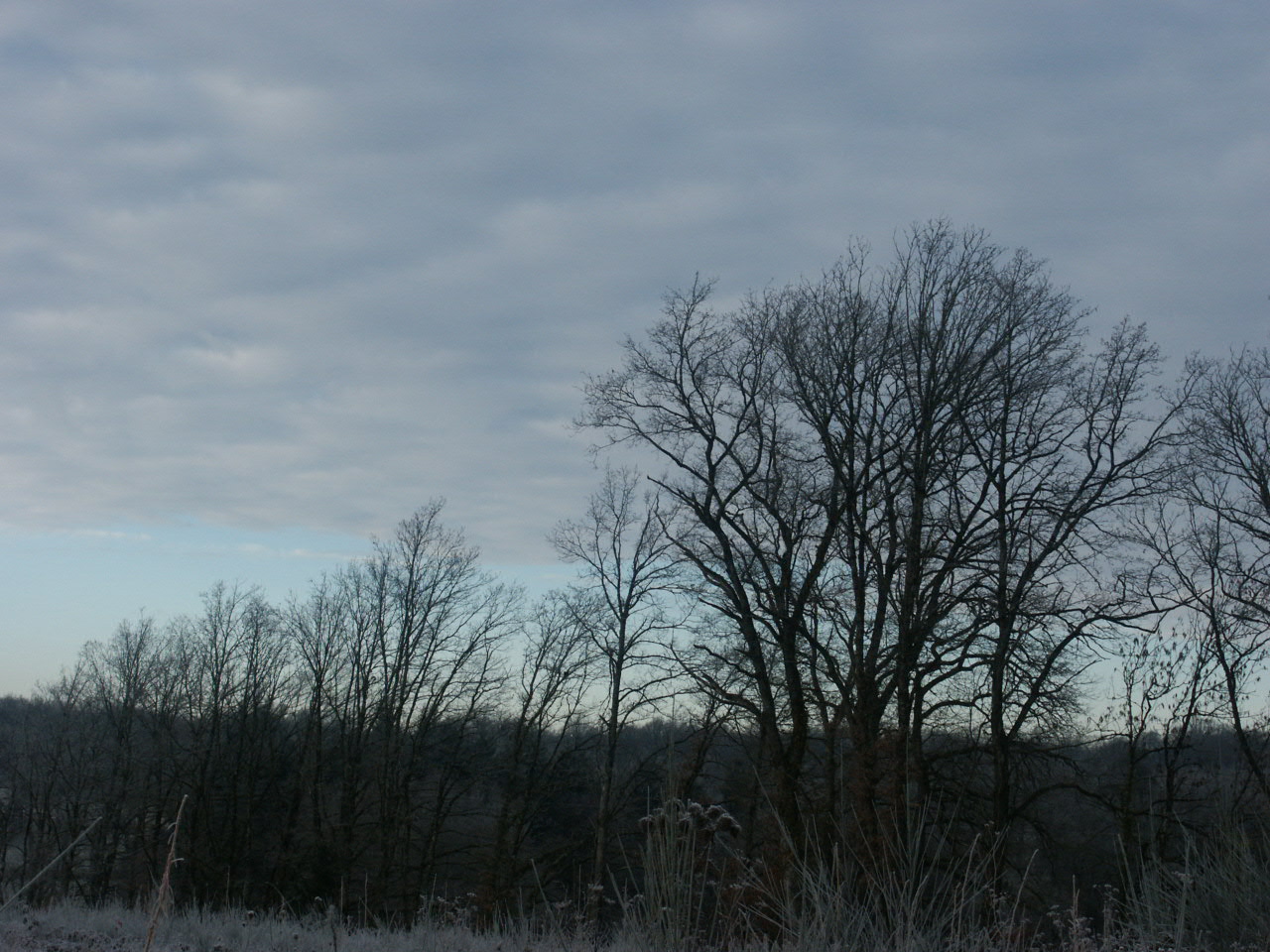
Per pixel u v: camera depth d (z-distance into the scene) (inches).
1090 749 927.0
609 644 1344.7
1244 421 1012.5
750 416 1058.7
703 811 281.7
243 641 1859.0
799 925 259.0
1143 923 275.1
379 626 1654.8
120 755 1745.8
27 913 453.1
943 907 259.9
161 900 159.8
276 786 1683.1
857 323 984.3
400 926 476.7
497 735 1593.3
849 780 855.1
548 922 379.2
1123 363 993.5
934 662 903.1
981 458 986.1
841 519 997.8
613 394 1069.1
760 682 956.6
